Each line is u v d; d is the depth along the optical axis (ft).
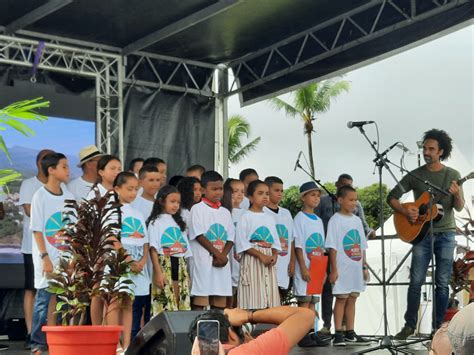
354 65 29.14
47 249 20.68
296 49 31.07
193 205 23.61
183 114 33.14
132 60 32.07
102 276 17.47
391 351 21.77
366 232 29.09
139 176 23.58
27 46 29.37
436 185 24.88
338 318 25.72
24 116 13.53
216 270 23.21
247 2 27.68
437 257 24.81
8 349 24.54
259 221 23.86
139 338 12.24
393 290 31.53
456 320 8.68
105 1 27.43
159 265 21.95
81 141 28.73
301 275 25.52
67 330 15.58
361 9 28.19
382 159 23.38
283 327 10.29
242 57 33.04
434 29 26.48
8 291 28.76
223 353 9.10
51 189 20.97
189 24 28.45
